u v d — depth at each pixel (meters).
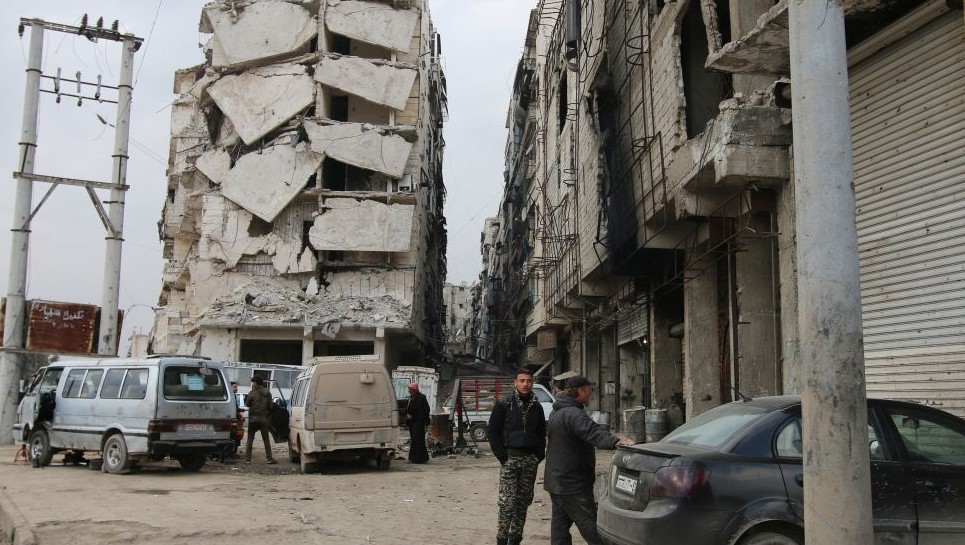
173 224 39.69
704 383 15.39
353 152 32.97
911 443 5.31
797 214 4.25
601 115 20.11
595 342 29.27
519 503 6.53
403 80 33.84
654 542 4.87
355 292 33.03
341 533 7.59
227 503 9.55
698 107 13.88
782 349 11.55
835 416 3.91
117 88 21.72
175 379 13.52
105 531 7.46
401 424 28.05
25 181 20.72
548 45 35.53
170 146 41.56
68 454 15.61
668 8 14.00
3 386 20.27
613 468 5.73
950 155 8.38
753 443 5.12
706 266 15.52
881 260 9.32
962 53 8.29
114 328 20.91
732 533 4.79
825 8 4.27
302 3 34.19
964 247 8.11
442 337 58.03
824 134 4.15
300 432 14.45
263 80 33.78
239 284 33.06
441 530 7.86
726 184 11.78
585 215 22.27
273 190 32.81
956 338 8.14
